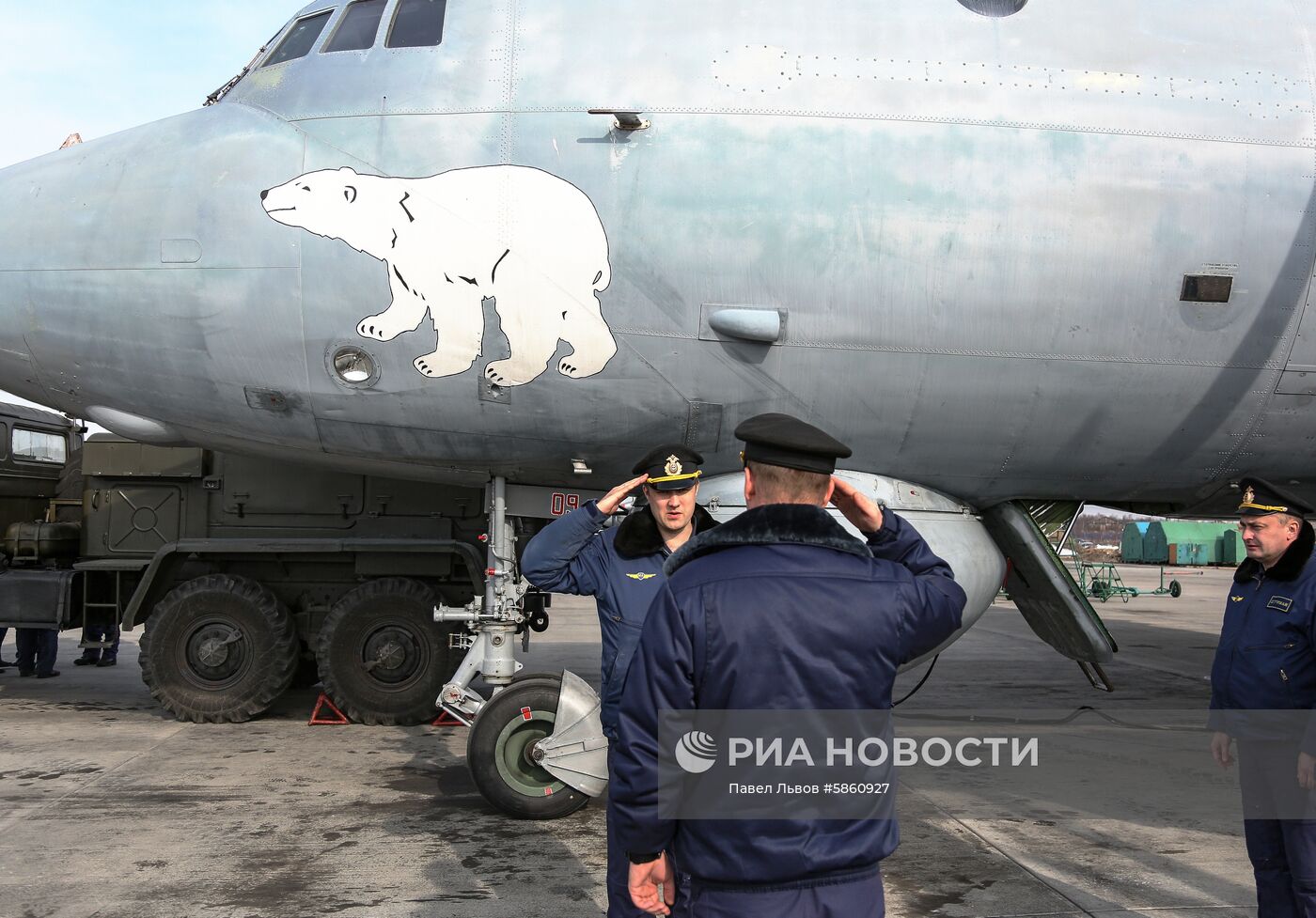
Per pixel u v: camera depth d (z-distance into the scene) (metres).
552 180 4.41
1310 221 4.45
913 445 4.73
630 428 4.70
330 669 6.52
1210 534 43.38
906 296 4.36
